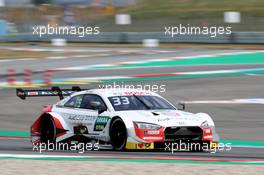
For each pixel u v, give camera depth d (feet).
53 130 121.49
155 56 325.83
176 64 291.79
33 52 363.56
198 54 328.29
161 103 119.34
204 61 300.20
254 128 160.66
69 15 522.88
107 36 422.41
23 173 82.12
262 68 271.49
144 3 543.39
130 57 325.21
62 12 567.59
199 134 110.52
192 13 485.56
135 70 274.57
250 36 376.07
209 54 327.26
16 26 501.15
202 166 89.10
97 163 92.07
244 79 242.78
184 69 274.36
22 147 124.57
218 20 463.01
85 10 600.80
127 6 585.22
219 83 235.20
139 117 109.50
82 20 538.88
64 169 85.66
